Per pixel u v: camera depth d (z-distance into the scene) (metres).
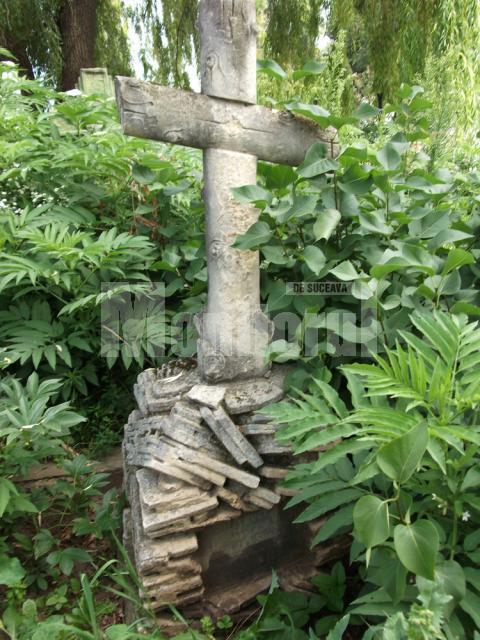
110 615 1.75
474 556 1.15
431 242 1.83
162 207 3.05
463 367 1.22
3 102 3.71
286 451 1.67
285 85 3.76
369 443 1.20
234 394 1.80
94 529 1.97
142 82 1.64
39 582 1.82
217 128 1.77
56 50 7.25
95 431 2.93
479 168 3.10
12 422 1.86
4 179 3.25
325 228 1.73
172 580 1.56
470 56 3.89
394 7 5.37
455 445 1.00
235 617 1.63
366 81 6.14
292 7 6.68
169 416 1.74
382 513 0.97
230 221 1.83
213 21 1.71
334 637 1.08
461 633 1.04
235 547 1.71
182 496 1.59
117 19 8.90
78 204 3.28
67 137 3.52
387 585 1.16
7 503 1.79
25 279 2.86
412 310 1.74
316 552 1.71
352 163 1.86
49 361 2.63
